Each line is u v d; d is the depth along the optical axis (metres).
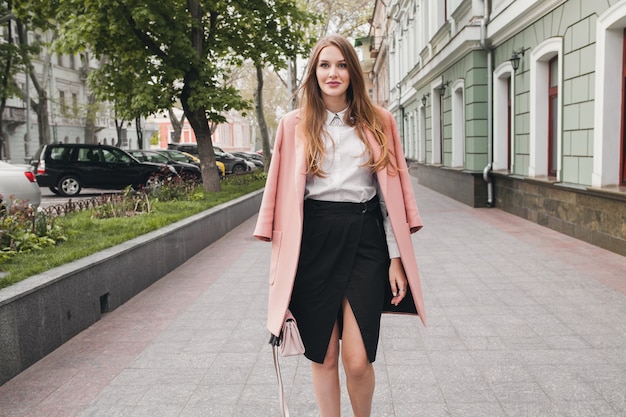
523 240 8.52
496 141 12.60
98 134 49.69
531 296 5.42
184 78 14.16
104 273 5.27
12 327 3.81
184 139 73.00
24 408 3.34
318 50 2.45
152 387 3.59
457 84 14.76
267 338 4.48
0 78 25.48
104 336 4.66
